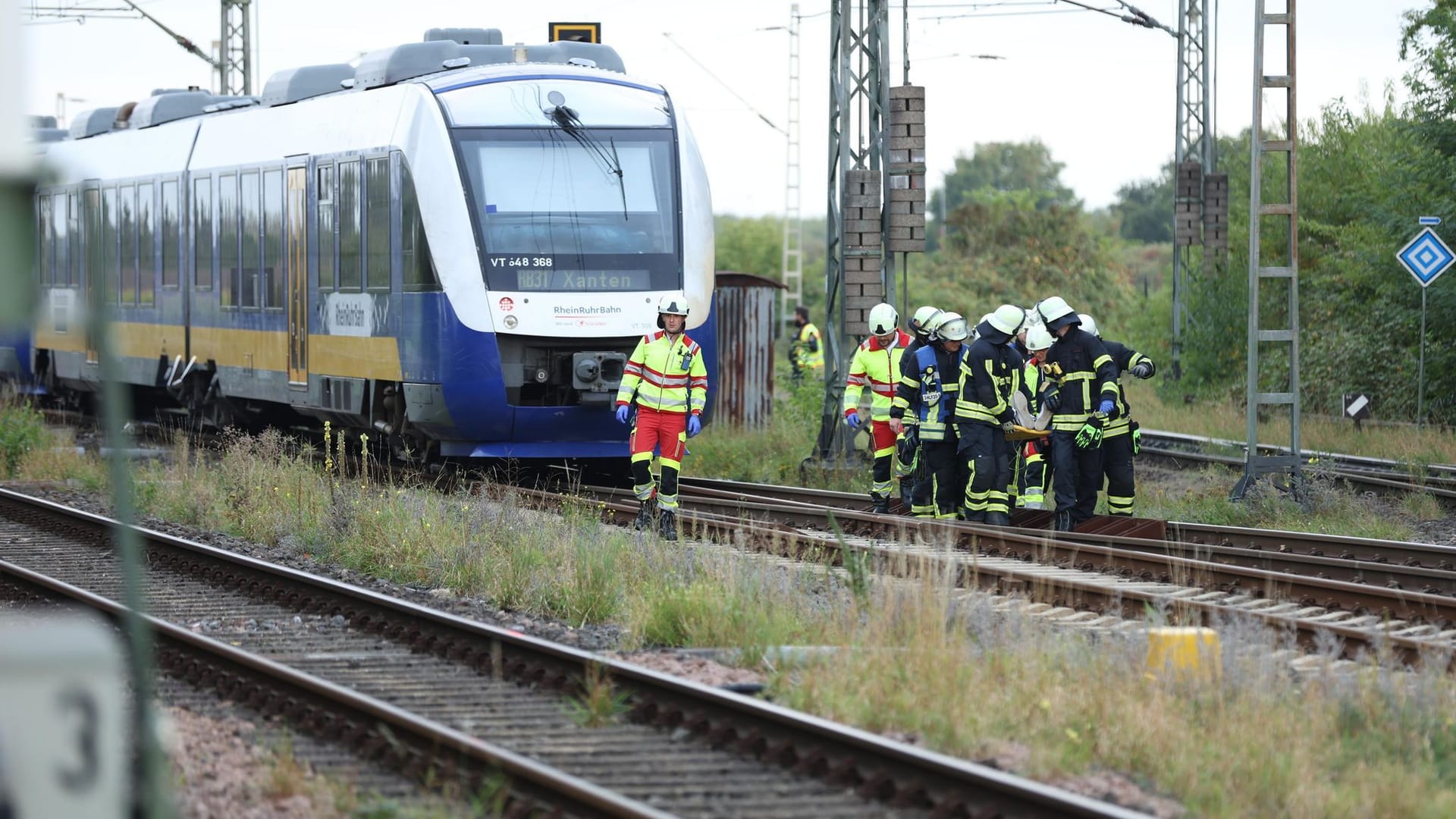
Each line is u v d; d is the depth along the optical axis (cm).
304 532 5031
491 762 2352
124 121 9456
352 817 2222
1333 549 4803
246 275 7444
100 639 1411
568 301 5884
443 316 5841
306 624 3738
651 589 3747
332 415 6781
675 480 4956
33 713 1377
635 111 6175
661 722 2741
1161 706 2661
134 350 8756
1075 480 5316
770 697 2959
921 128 7062
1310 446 8619
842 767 2414
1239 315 12156
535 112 6031
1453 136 9475
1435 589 4181
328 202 6656
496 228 5862
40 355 10125
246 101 8219
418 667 3253
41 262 10000
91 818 1400
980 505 5106
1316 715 2680
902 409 5191
